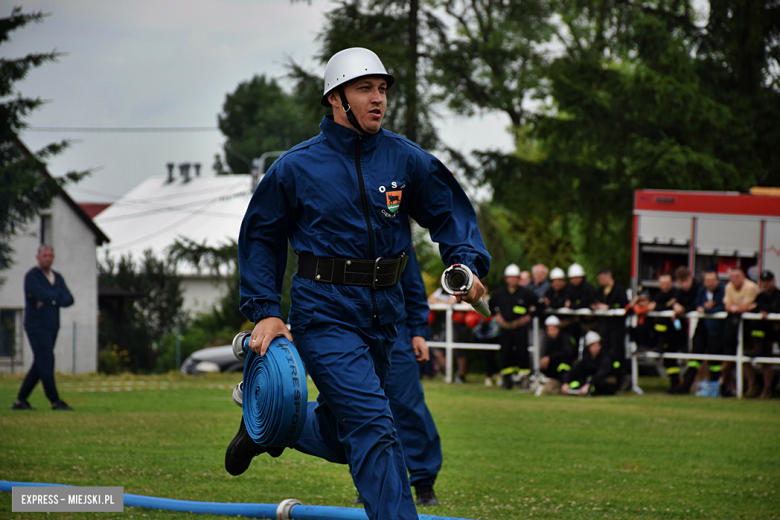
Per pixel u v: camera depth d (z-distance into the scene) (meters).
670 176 79.12
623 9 94.06
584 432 31.12
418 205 14.25
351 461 13.03
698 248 58.34
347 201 13.45
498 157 88.50
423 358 19.73
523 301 51.62
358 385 13.05
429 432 19.27
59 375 66.81
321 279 13.46
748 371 47.38
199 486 20.47
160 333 138.75
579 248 96.75
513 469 23.50
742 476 22.50
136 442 27.52
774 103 82.88
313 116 87.88
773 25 83.50
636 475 22.59
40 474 21.31
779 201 57.34
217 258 98.88
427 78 89.94
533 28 96.12
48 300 38.28
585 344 48.16
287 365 13.21
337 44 83.88
